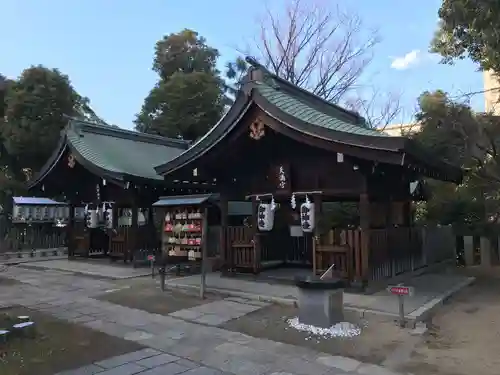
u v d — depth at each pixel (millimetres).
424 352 5648
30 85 22703
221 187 11414
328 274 7219
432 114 16156
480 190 15391
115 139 17734
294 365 5188
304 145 9922
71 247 16859
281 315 7582
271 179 10562
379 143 7867
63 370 5020
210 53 30094
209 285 10094
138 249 14484
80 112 26750
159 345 6012
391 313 7266
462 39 11773
